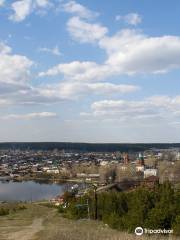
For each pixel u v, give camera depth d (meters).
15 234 47.47
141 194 60.19
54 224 62.56
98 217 78.56
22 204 145.62
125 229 54.38
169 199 55.38
